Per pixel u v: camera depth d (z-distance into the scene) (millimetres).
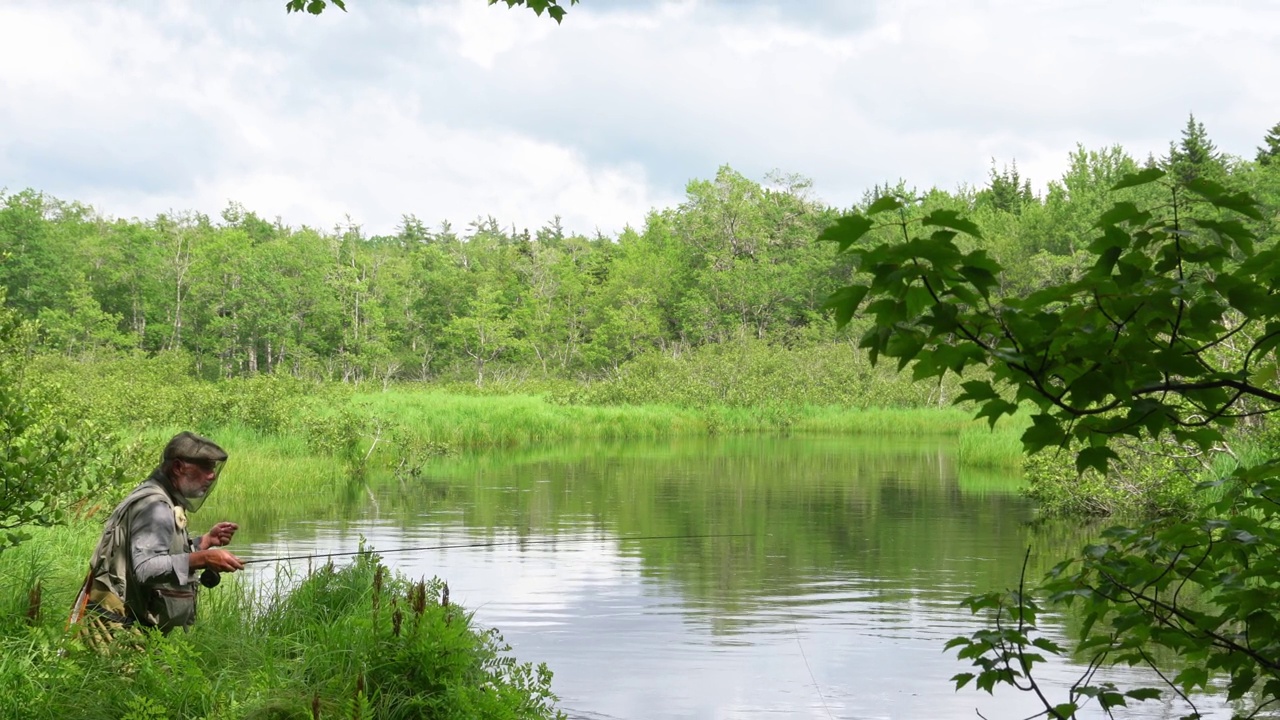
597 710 7555
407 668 6160
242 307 86250
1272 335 2707
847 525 16531
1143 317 2633
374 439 27312
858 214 2482
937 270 2510
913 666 8703
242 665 6422
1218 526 3248
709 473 24656
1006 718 7387
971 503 19188
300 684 5973
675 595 11453
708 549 14406
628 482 22531
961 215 2430
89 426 9805
